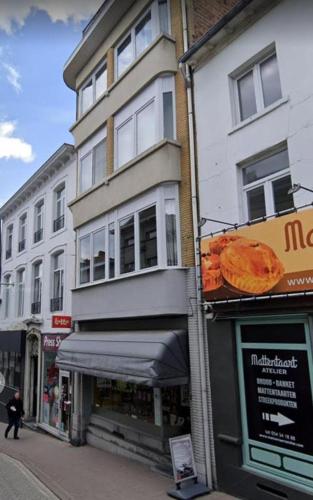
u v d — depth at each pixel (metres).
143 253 9.88
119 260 10.74
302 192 6.86
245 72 8.64
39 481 8.92
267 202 7.71
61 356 11.71
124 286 10.33
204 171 8.99
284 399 6.74
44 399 15.69
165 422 9.60
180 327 8.98
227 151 8.52
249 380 7.37
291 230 6.50
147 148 10.27
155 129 9.98
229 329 7.73
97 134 12.73
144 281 9.59
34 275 18.28
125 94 11.30
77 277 12.88
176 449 7.63
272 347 7.04
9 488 8.44
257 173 8.07
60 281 15.74
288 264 6.48
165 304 8.84
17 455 11.55
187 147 9.46
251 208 8.09
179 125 9.78
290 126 7.27
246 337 7.52
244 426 7.34
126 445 10.59
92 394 12.77
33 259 18.14
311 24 7.14
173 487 7.81
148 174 9.84
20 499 7.75
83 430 12.44
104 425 11.84
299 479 6.35
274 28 7.81
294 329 6.73
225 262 7.66
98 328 11.92
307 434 6.33
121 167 10.84
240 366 7.54
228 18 8.41
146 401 10.40
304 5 7.29
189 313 8.70
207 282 8.03
